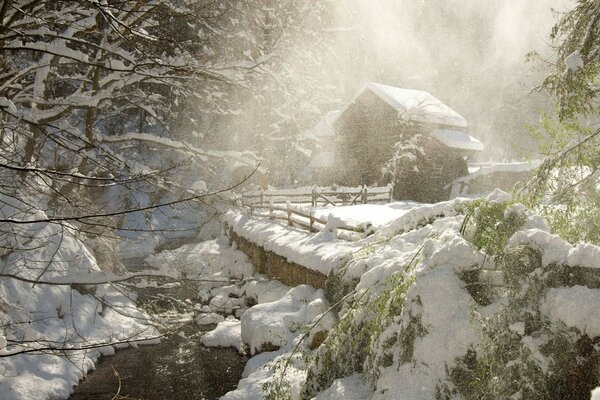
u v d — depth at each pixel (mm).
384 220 12570
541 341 3986
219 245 20312
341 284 7859
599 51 5156
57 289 9789
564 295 3979
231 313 12484
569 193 5582
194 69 6953
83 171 8039
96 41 11750
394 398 4516
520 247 4422
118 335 10141
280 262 12625
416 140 23797
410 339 4707
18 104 9156
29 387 7391
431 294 4637
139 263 18250
